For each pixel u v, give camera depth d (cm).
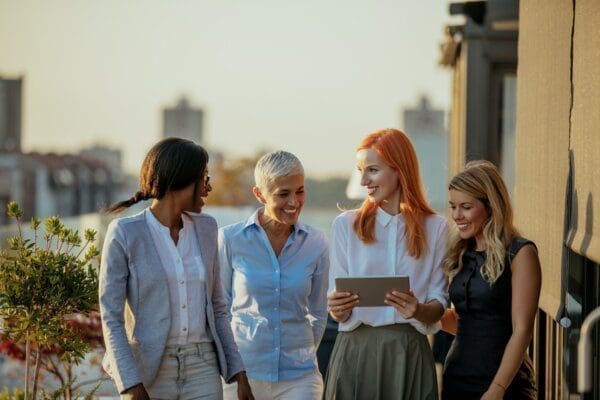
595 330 508
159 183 473
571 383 535
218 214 1641
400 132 506
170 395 471
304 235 552
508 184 1161
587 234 476
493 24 1134
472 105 1151
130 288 472
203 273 480
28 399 588
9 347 710
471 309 485
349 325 494
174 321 473
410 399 494
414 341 494
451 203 490
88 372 782
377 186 502
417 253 500
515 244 480
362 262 505
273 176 529
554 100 578
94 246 588
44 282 570
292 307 545
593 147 470
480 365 479
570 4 531
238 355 494
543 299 606
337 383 496
